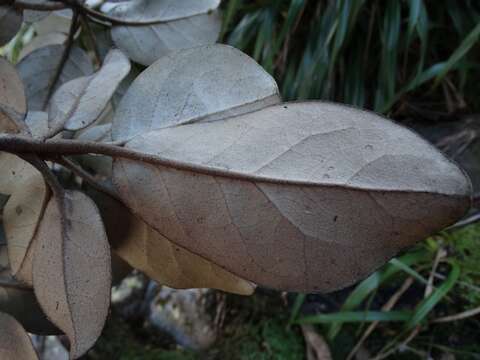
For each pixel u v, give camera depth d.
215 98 0.13
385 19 0.41
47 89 0.19
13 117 0.13
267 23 0.42
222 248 0.11
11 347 0.13
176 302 0.32
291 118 0.11
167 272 0.15
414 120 0.41
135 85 0.13
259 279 0.11
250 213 0.11
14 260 0.14
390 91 0.40
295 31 0.45
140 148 0.12
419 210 0.10
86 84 0.14
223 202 0.11
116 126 0.13
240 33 0.43
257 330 0.30
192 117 0.12
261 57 0.44
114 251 0.15
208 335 0.31
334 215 0.11
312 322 0.29
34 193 0.14
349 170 0.11
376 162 0.10
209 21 0.18
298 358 0.29
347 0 0.39
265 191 0.11
